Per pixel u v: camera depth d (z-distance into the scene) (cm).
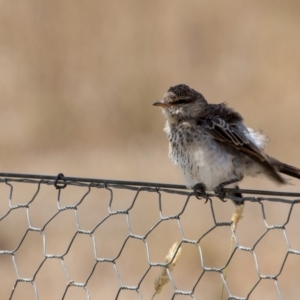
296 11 2508
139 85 2252
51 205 1645
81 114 2195
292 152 2006
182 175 979
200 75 2330
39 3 2409
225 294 1330
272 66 2327
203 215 1529
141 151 2042
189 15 2445
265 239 1463
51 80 2316
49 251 1483
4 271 1426
